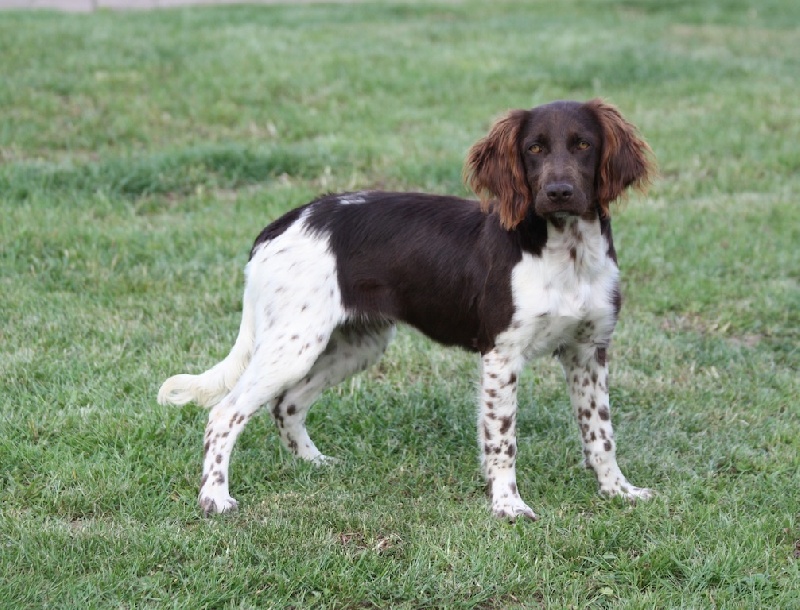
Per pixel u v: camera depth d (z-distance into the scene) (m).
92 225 13.98
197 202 15.35
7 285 12.20
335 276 8.39
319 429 9.68
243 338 8.65
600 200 7.89
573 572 7.25
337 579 7.04
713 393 10.32
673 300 12.48
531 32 27.53
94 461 8.64
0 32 23.72
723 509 8.12
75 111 19.02
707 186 16.64
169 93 20.25
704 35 27.98
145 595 6.85
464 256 8.22
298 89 21.02
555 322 7.95
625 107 20.59
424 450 9.30
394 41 25.66
